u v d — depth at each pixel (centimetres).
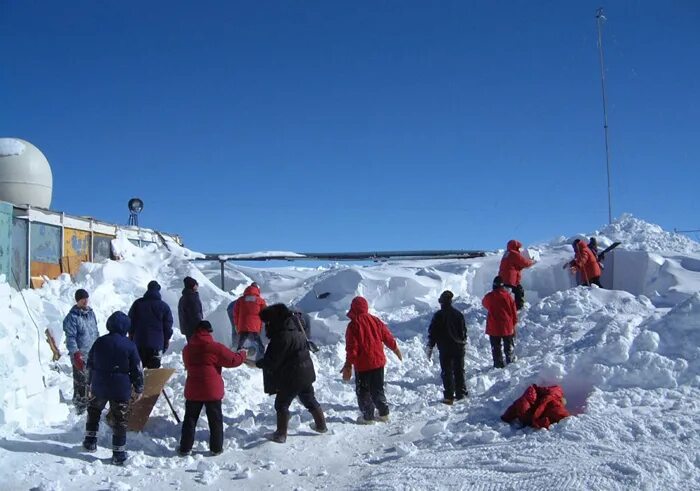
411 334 1413
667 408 715
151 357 955
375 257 2166
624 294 1305
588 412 723
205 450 740
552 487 546
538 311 1308
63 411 826
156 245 1938
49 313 1173
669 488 527
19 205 1484
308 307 1633
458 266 1808
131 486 627
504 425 748
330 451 735
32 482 614
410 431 795
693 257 1606
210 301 1609
